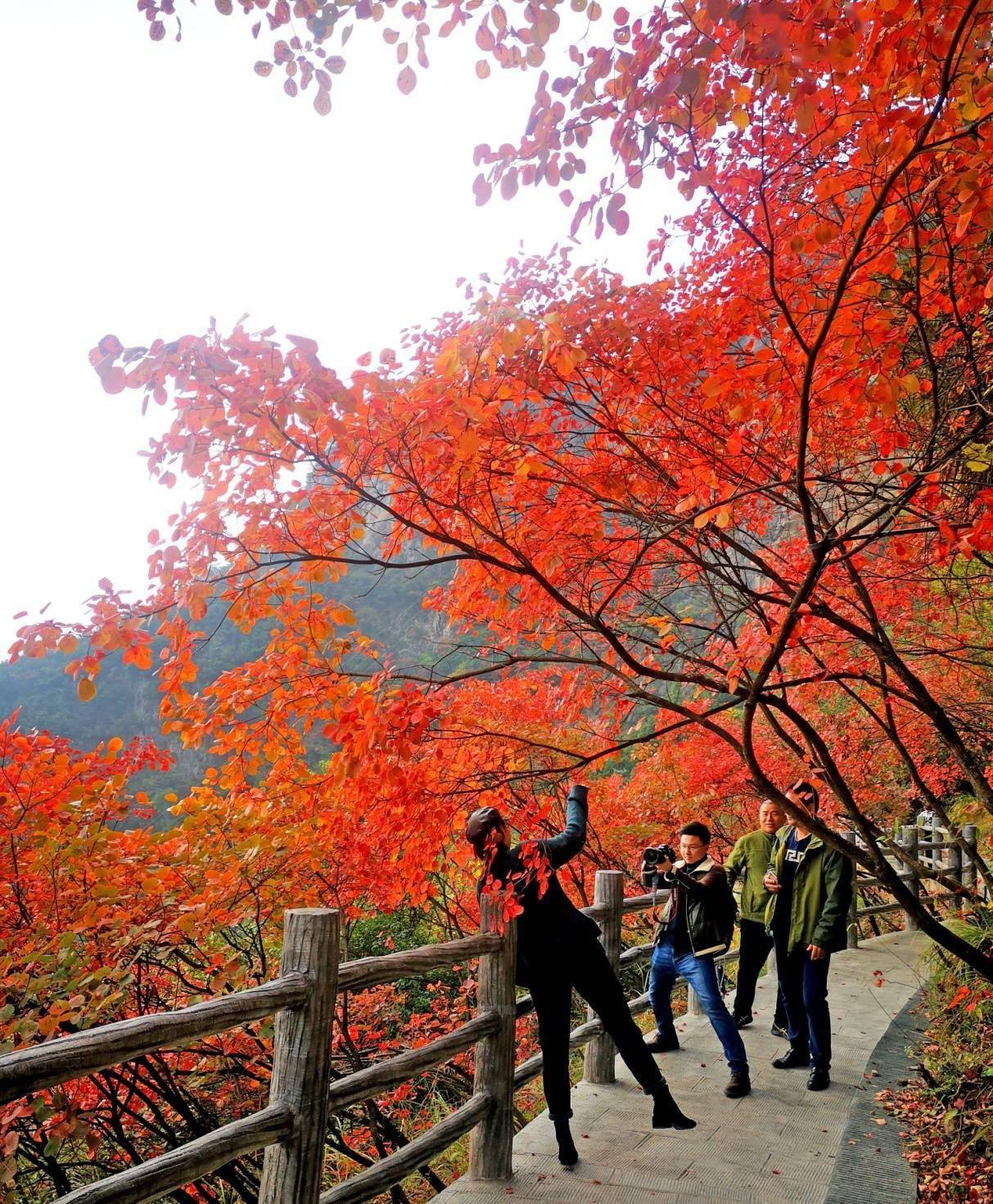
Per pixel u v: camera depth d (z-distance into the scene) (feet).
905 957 28.86
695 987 16.93
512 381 11.43
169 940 17.02
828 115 10.73
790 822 19.81
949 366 13.05
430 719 10.94
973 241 10.75
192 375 8.59
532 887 13.65
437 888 30.04
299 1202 9.20
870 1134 14.38
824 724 29.14
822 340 9.36
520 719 19.02
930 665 21.83
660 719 21.49
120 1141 19.75
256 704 12.21
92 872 16.74
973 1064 15.97
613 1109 15.62
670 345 11.63
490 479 11.79
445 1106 30.99
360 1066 24.08
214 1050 20.61
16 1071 6.44
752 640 13.38
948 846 33.78
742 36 7.79
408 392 10.37
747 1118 15.11
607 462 13.01
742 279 12.09
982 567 18.51
